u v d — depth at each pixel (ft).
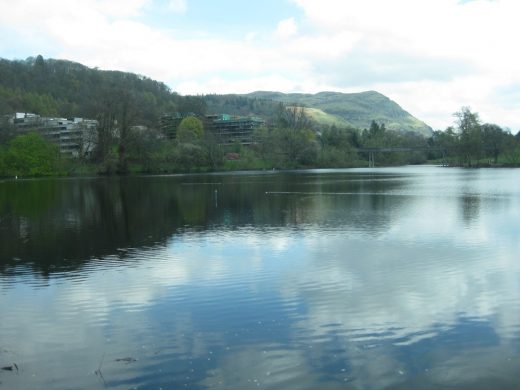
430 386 35.12
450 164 609.83
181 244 88.63
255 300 54.60
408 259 73.97
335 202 162.61
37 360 40.11
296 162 583.17
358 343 42.55
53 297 56.80
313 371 37.50
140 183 285.84
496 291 56.90
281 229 105.19
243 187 241.76
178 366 38.60
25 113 632.79
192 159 483.10
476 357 39.58
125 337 44.68
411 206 147.33
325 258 75.20
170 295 56.95
